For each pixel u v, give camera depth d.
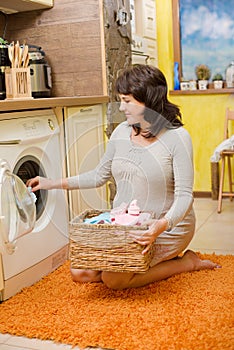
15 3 2.91
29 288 2.26
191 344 1.67
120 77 2.08
